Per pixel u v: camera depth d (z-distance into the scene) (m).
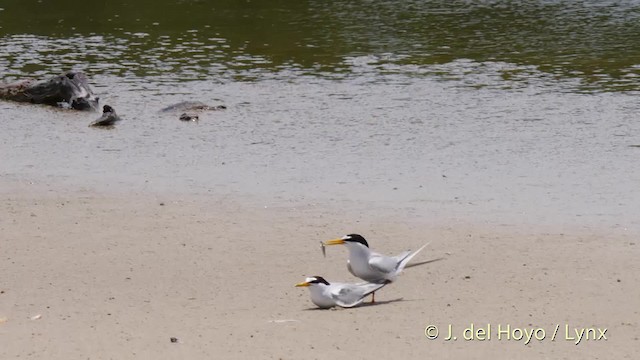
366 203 17.94
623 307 12.92
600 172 19.78
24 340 11.89
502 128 23.69
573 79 29.12
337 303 12.82
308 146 22.27
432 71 30.42
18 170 20.50
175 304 13.26
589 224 16.58
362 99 27.00
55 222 17.06
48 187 19.23
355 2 43.47
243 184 19.27
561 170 19.97
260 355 11.30
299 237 16.17
